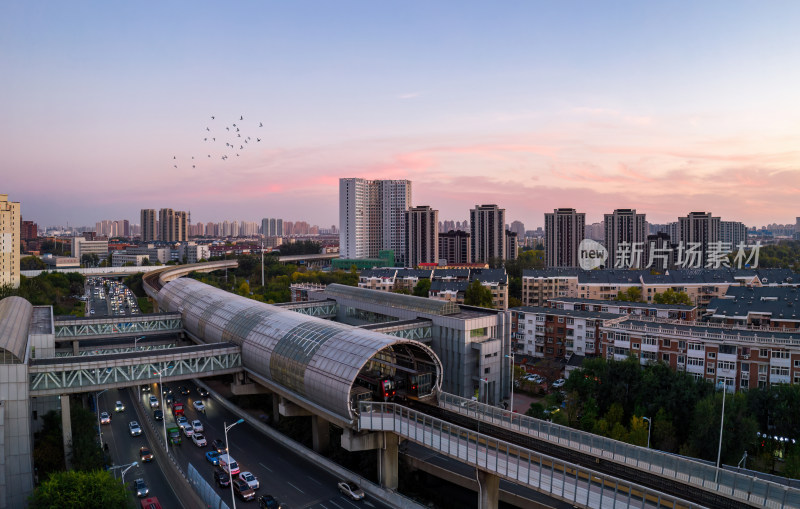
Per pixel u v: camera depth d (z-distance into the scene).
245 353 102.12
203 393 125.44
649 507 49.88
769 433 87.44
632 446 61.78
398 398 90.19
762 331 114.69
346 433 78.31
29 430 74.50
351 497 74.31
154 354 93.75
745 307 148.00
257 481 77.00
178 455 89.69
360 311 138.88
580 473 56.94
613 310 164.62
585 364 103.44
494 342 108.75
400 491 78.50
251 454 89.88
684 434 89.00
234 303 125.94
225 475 78.31
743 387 105.62
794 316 137.62
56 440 84.56
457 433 66.69
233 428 103.00
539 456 58.31
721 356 107.94
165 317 140.50
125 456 89.75
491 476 67.19
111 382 87.69
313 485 78.56
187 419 107.69
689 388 90.00
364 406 76.75
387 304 129.00
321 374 81.62
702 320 159.75
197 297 141.62
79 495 60.06
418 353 92.25
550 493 57.16
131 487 77.75
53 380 83.06
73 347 130.38
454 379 109.06
